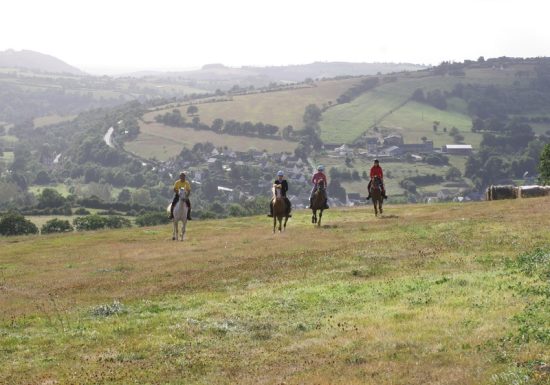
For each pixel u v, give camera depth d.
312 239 39.88
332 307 21.47
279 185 46.53
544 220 37.97
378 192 51.81
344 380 13.81
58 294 28.27
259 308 22.16
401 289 22.84
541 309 17.53
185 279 29.48
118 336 20.16
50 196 152.62
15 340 20.36
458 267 26.66
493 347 14.91
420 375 13.63
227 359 16.66
